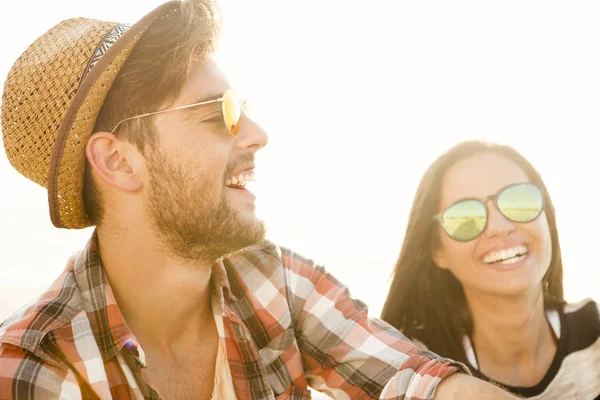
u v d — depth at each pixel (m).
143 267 1.66
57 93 1.61
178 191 1.62
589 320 2.70
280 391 1.78
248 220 1.68
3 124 1.72
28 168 1.74
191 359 1.72
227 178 1.68
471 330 2.82
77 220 1.75
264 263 1.90
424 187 2.86
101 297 1.62
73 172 1.65
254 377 1.73
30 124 1.65
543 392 2.67
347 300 1.95
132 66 1.61
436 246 2.88
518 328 2.71
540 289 2.72
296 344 1.86
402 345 1.84
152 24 1.64
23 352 1.46
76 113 1.58
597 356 2.64
